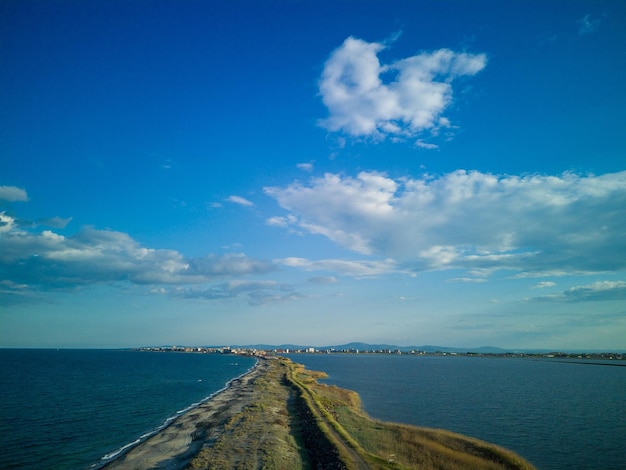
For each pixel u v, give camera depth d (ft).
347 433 147.13
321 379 426.10
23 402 242.99
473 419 205.46
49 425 179.22
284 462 113.70
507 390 332.80
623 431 181.57
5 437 155.53
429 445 135.23
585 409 240.12
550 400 275.59
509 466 119.96
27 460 127.75
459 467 114.52
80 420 191.83
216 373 513.86
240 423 164.76
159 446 141.69
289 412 197.47
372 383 385.70
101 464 124.47
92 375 445.37
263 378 390.63
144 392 305.53
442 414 218.38
